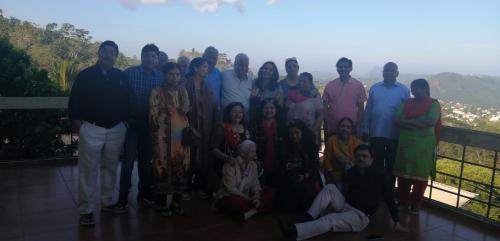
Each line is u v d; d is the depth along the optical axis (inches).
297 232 110.7
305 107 153.7
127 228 115.7
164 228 117.0
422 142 135.3
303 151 139.9
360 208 122.0
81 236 108.7
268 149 144.8
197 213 130.8
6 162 180.1
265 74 152.5
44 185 155.8
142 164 136.1
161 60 154.0
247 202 127.5
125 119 119.9
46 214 124.6
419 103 138.1
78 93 112.0
